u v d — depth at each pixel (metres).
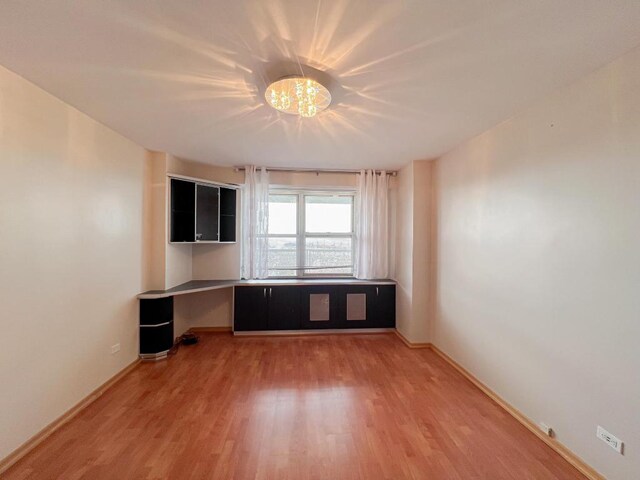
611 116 1.57
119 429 2.08
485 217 2.65
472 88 1.88
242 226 4.23
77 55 1.57
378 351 3.59
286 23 1.32
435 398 2.53
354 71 1.69
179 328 3.96
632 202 1.48
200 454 1.85
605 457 1.60
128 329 3.00
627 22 1.28
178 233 3.62
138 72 1.74
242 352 3.53
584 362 1.72
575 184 1.78
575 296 1.78
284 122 2.47
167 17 1.28
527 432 2.09
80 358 2.33
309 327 4.13
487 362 2.62
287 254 4.52
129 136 2.87
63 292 2.17
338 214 4.60
